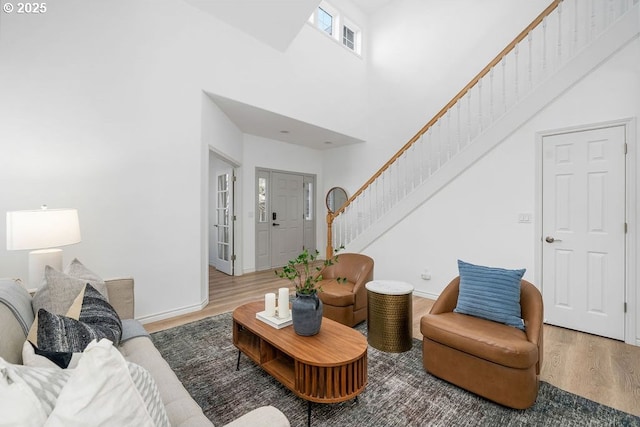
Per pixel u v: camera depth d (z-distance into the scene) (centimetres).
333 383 153
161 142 306
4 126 227
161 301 306
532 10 394
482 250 337
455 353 188
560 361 223
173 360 222
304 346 169
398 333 238
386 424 157
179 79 319
